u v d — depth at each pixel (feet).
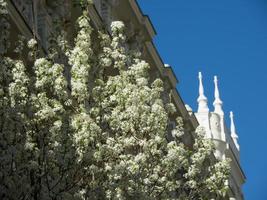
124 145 85.66
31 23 104.78
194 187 92.38
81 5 86.79
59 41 85.61
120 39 92.32
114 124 84.99
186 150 93.35
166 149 88.28
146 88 87.30
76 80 82.28
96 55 91.76
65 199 77.46
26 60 99.30
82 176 79.46
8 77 79.10
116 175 80.38
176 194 92.63
